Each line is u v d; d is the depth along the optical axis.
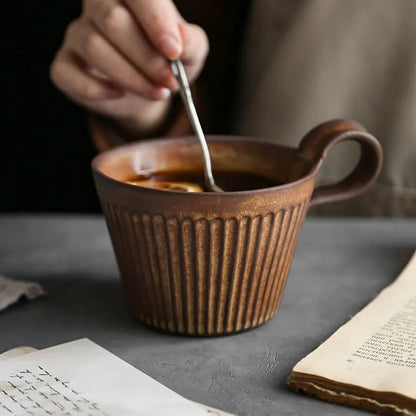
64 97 1.16
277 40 0.87
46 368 0.53
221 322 0.57
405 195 0.86
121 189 0.56
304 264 0.66
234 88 0.91
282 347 0.57
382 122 0.86
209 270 0.56
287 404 0.52
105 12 0.66
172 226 0.55
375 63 0.85
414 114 0.85
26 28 1.14
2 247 0.69
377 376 0.52
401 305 0.59
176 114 0.85
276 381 0.54
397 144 0.85
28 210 1.21
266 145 0.61
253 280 0.57
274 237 0.56
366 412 0.51
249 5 0.88
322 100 0.86
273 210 0.56
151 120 0.83
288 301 0.62
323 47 0.85
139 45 0.65
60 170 1.20
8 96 1.17
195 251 0.56
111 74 0.67
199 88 0.89
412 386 0.51
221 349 0.57
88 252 0.68
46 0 1.12
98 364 0.54
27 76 1.16
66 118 1.17
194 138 0.62
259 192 0.55
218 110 0.91
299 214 0.57
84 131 1.17
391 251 0.68
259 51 0.88
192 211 0.55
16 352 0.55
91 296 0.62
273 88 0.87
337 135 0.58
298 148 0.60
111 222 0.57
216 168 0.62
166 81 0.65
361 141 0.59
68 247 0.69
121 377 0.53
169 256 0.56
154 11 0.63
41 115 1.18
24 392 0.52
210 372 0.54
